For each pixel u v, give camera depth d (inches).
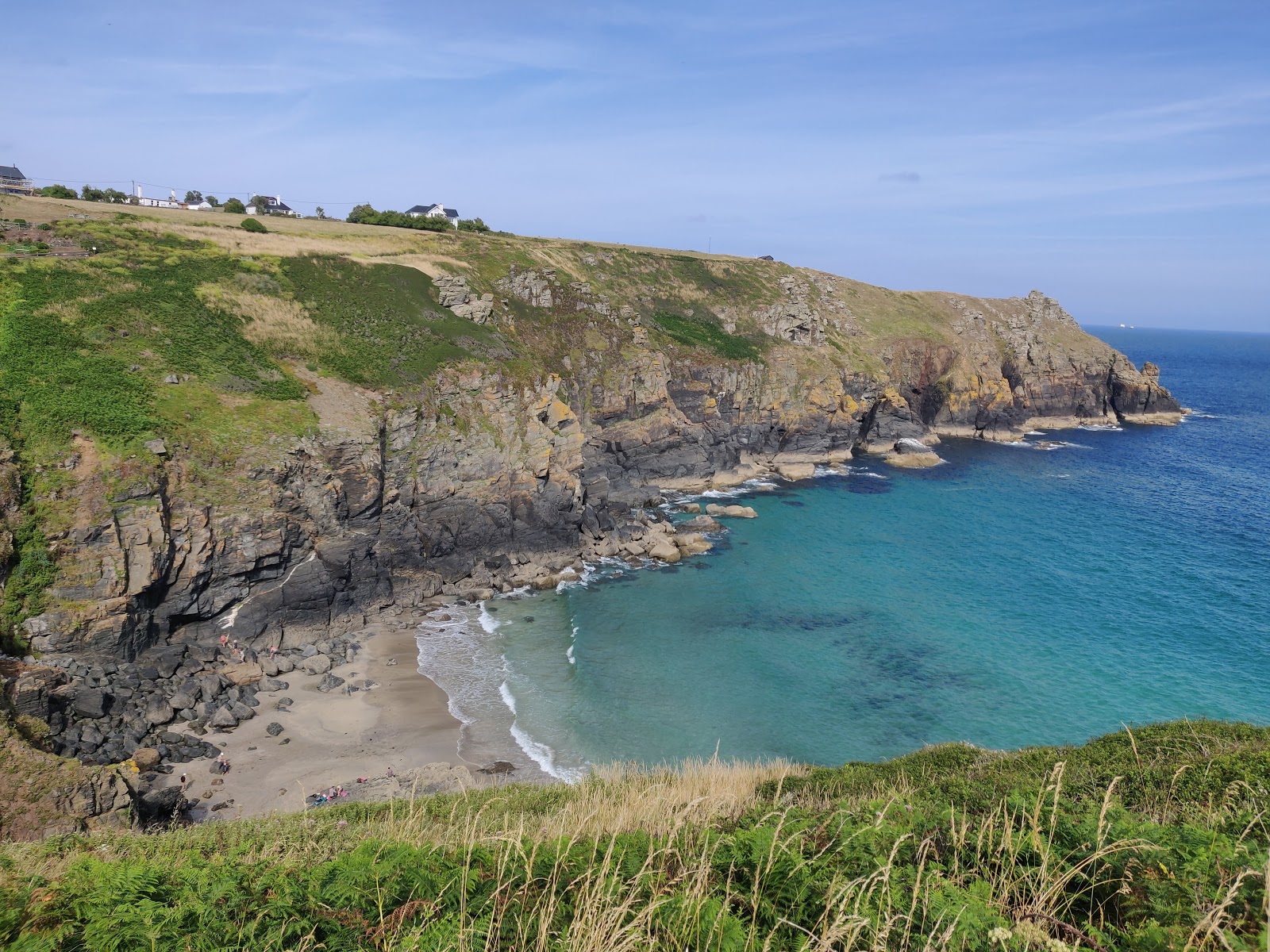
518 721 1416.1
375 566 1884.8
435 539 2054.6
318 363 2119.8
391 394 2102.6
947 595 2065.7
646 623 1877.5
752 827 373.1
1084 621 1886.1
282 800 1143.6
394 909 301.6
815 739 1364.4
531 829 467.5
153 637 1507.1
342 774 1221.1
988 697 1509.6
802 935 268.7
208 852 559.8
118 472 1501.0
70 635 1360.7
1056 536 2578.7
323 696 1487.5
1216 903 251.3
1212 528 2664.9
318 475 1798.7
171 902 320.5
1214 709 1449.3
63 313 1854.1
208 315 2081.7
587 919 267.4
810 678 1598.2
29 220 2316.7
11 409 1529.3
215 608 1617.9
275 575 1715.1
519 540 2226.9
